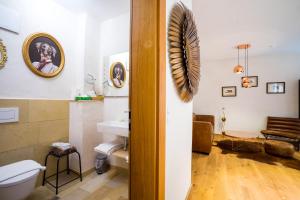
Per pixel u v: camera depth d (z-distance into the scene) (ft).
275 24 8.24
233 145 11.12
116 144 6.99
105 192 6.01
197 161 9.18
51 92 6.81
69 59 7.48
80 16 7.68
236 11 7.06
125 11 7.44
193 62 5.28
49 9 6.68
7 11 5.42
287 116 13.41
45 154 6.56
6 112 5.40
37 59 6.26
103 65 8.18
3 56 5.37
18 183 4.29
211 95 16.28
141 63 2.84
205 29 8.79
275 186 6.52
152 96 2.75
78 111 7.18
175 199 4.21
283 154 9.48
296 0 6.28
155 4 2.73
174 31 3.77
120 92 7.64
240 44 11.16
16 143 5.69
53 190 6.07
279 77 13.64
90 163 7.43
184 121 5.10
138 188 2.91
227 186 6.53
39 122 6.37
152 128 2.76
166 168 3.47
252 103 14.64
